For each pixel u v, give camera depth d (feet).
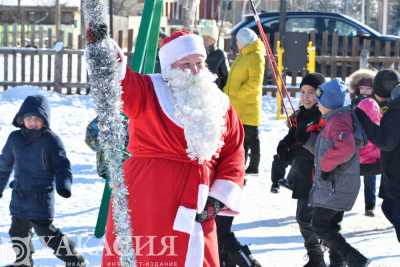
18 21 120.67
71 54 57.11
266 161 36.94
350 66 62.54
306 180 19.93
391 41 66.08
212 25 32.68
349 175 18.39
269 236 23.91
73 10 127.44
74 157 35.45
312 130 20.15
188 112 12.51
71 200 27.20
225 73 32.76
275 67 31.19
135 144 12.85
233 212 13.15
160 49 13.06
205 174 12.72
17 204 18.28
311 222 18.85
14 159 18.37
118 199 11.59
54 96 54.49
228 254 17.87
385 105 24.06
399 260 21.38
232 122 13.24
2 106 49.60
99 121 11.32
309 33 65.00
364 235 24.49
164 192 12.48
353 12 159.12
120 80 11.68
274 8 156.15
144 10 21.63
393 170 19.74
